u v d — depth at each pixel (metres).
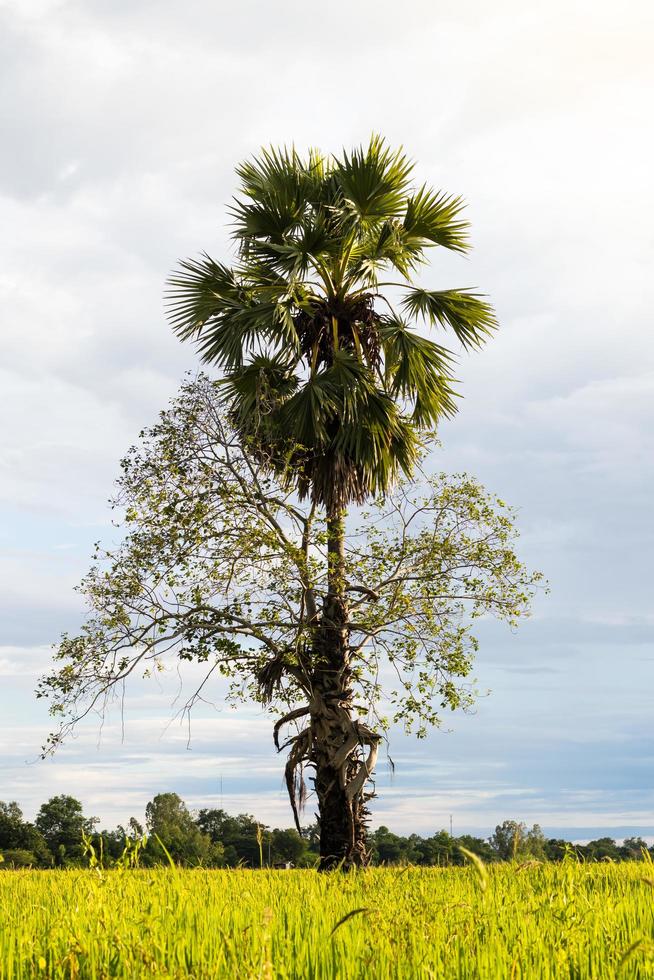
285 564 13.04
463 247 14.34
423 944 3.28
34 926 4.16
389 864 7.58
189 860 7.20
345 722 13.00
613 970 2.91
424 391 14.85
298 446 13.16
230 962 3.06
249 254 13.86
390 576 13.66
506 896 4.64
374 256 14.10
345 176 13.62
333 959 3.23
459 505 13.96
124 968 2.98
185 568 12.95
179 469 13.20
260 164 14.27
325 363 14.70
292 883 6.68
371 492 14.25
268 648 13.09
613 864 7.55
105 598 12.91
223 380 14.08
